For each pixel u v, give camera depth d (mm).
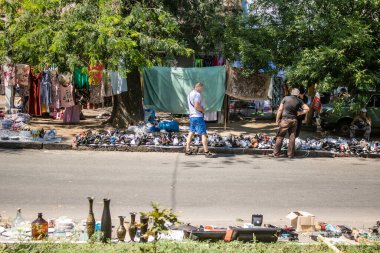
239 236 7977
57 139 17641
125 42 17672
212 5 22312
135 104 21688
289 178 13766
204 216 10039
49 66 19906
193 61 25875
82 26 17859
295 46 20297
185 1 22016
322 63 18797
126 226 8633
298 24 19562
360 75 18609
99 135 17484
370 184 13391
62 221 8438
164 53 22000
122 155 16281
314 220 9305
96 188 11914
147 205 10641
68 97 22219
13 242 7547
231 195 11719
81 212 10000
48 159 15156
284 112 16781
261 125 24578
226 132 21891
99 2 19016
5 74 21812
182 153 17031
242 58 19609
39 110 22812
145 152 17000
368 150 17750
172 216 6703
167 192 11789
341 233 8953
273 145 17594
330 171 14953
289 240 8375
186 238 7984
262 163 15797
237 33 20469
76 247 7371
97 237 7758
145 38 18703
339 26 19453
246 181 13211
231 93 21125
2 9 21344
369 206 11219
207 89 21219
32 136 17344
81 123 22812
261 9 20953
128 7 20391
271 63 20422
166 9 20594
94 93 22188
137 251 7098
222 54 21875
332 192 12359
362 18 20109
